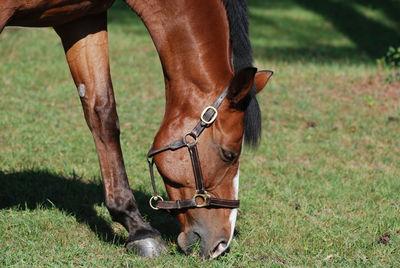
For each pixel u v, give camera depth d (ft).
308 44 67.51
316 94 45.73
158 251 18.54
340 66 54.80
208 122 15.88
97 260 18.11
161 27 16.69
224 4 16.34
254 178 28.53
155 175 28.19
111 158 19.19
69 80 47.93
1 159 28.71
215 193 16.40
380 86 47.55
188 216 16.72
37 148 31.19
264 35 71.10
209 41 16.25
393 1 92.32
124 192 19.11
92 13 18.33
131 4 17.22
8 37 60.95
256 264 18.30
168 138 16.31
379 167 31.04
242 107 15.85
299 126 38.47
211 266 17.53
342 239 21.13
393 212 23.91
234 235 21.21
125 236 20.67
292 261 18.90
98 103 19.06
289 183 27.63
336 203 25.39
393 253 19.85
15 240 19.66
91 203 24.07
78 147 31.53
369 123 38.96
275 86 47.39
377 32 75.92
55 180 26.32
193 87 16.28
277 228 21.93
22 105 39.55
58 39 62.34
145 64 54.65
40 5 16.97
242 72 14.73
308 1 93.76
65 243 19.56
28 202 23.73
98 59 19.04
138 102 42.29
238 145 16.03
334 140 35.60
